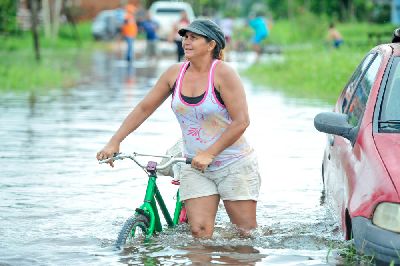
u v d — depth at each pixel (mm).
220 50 13734
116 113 33094
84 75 55469
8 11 73938
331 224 14984
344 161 13844
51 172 20578
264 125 29234
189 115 13750
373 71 14461
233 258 13109
